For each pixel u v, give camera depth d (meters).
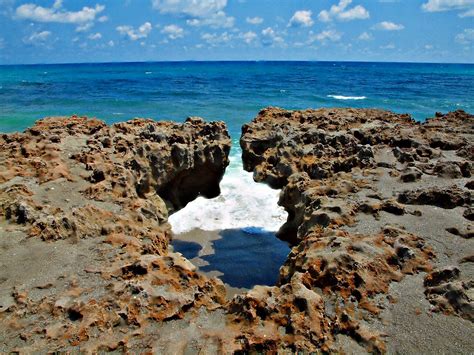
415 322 3.38
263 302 3.46
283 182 6.89
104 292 3.67
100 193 5.47
